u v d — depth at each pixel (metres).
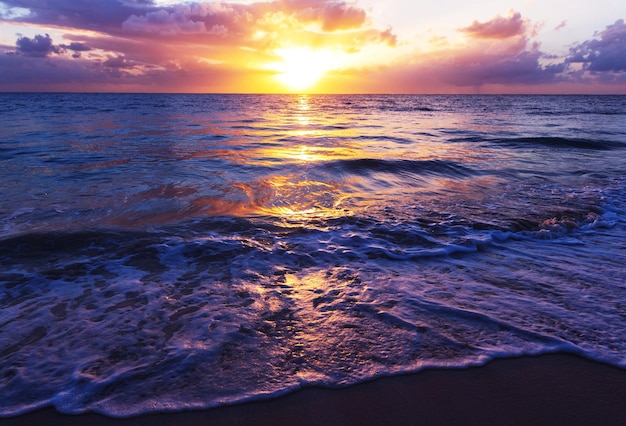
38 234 4.43
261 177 7.81
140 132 16.62
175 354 2.39
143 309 2.95
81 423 1.88
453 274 3.60
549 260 3.94
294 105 60.81
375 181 7.70
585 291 3.23
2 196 6.10
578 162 9.77
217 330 2.66
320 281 3.45
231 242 4.38
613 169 8.84
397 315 2.86
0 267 3.68
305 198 6.39
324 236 4.62
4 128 17.61
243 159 9.83
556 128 20.64
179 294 3.20
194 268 3.72
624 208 5.83
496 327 2.69
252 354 2.40
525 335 2.60
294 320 2.80
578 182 7.57
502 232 4.75
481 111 44.19
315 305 3.02
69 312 2.90
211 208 5.71
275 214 5.49
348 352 2.43
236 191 6.70
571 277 3.51
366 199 6.37
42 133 15.57
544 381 2.18
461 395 2.08
